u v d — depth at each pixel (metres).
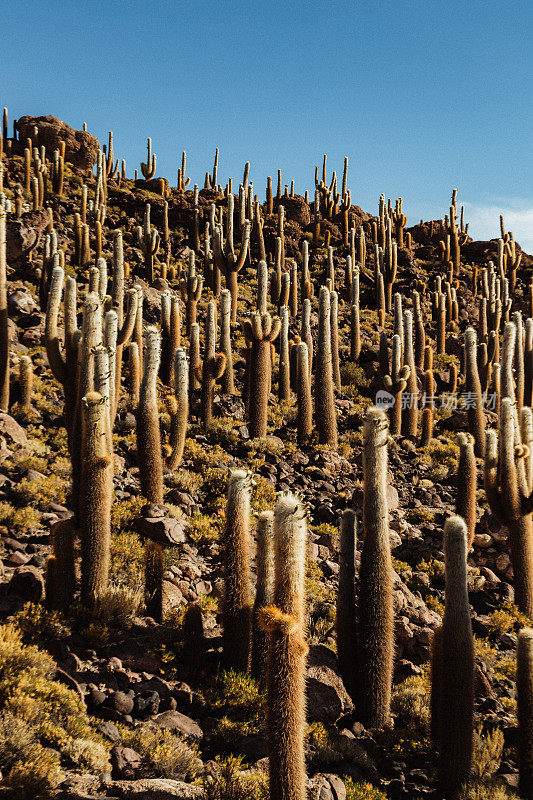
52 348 14.92
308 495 18.94
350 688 10.54
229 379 25.44
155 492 15.50
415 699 11.07
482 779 8.75
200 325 31.05
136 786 6.61
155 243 34.62
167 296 24.16
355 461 22.22
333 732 9.63
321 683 10.15
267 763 8.00
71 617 10.23
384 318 39.09
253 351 21.91
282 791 6.39
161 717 8.56
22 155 46.47
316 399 23.28
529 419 17.64
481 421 24.78
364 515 10.59
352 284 35.56
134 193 46.84
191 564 13.23
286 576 6.61
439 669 9.80
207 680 9.78
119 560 12.22
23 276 30.08
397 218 53.28
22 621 9.38
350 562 10.88
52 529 10.60
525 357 28.61
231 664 10.12
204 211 45.47
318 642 12.05
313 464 21.17
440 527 18.72
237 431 22.06
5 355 18.28
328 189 52.72
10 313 26.28
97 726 7.76
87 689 8.56
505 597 16.66
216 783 6.91
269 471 19.45
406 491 21.05
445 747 8.74
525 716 8.77
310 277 43.31
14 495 14.02
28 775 6.14
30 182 39.22
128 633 10.38
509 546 16.75
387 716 10.41
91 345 13.07
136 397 21.56
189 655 10.01
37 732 6.98
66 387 14.99
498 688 12.36
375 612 10.28
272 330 21.91
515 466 16.62
